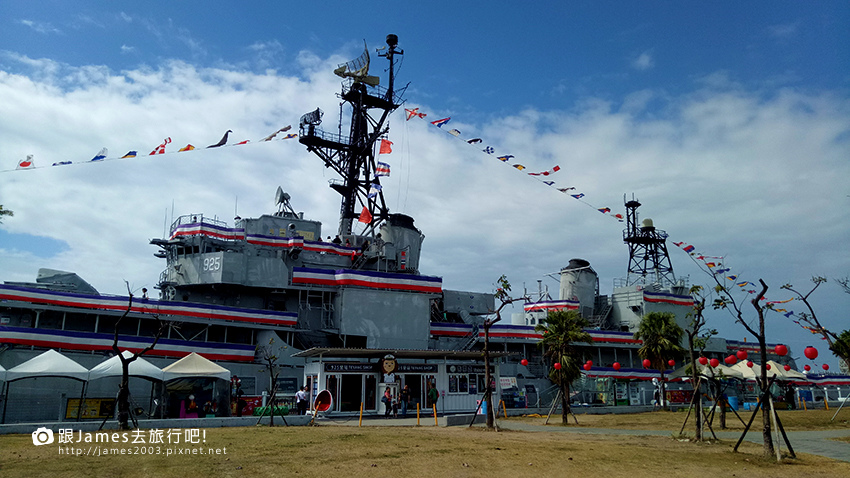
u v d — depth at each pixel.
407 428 27.98
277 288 48.81
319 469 14.95
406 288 52.41
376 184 53.16
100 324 43.12
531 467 16.06
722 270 30.78
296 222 57.59
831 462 18.17
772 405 19.17
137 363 30.05
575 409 47.47
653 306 67.56
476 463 16.41
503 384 46.47
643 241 76.31
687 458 18.47
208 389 36.50
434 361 40.41
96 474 13.66
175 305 43.72
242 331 47.50
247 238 52.91
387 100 60.91
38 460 15.40
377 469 15.14
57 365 28.56
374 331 50.16
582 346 61.28
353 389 37.56
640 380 60.97
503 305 28.20
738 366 43.44
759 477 15.57
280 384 44.69
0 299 38.38
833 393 69.69
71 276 47.41
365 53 59.97
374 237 58.66
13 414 35.00
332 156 59.81
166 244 49.62
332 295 51.31
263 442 19.83
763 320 19.44
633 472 15.76
